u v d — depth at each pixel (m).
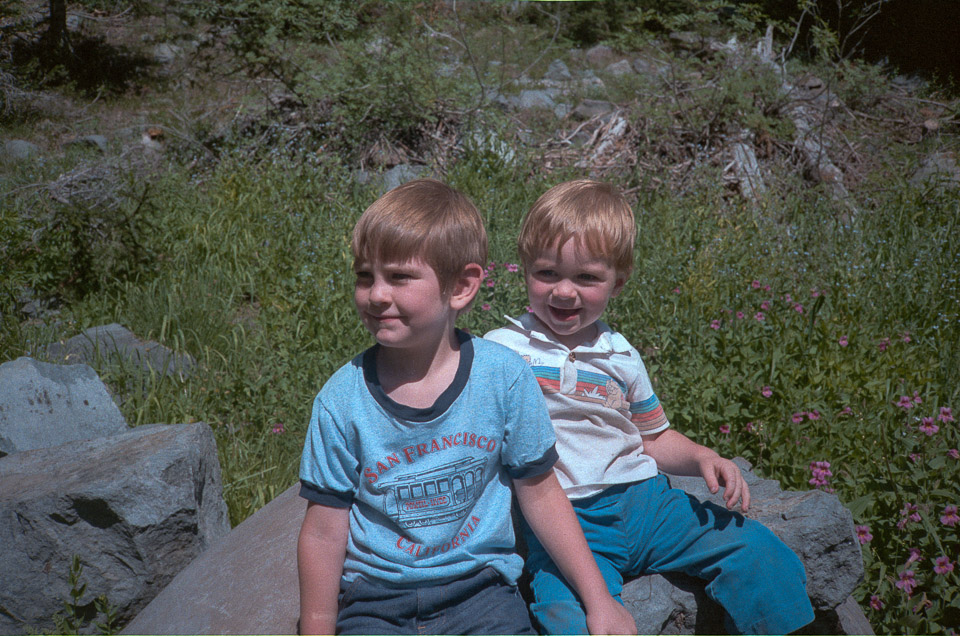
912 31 13.08
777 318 4.87
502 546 1.93
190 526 2.87
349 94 8.51
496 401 1.86
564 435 2.23
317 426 1.86
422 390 1.85
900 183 8.10
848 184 8.54
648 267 5.99
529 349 2.28
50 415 3.80
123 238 6.07
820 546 2.30
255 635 2.08
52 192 6.34
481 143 8.41
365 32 9.52
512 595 1.92
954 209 7.36
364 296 1.81
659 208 7.32
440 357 1.87
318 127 8.50
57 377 3.93
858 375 4.36
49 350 5.11
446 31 12.13
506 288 5.05
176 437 3.05
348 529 1.89
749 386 4.10
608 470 2.23
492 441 1.85
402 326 1.78
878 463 3.65
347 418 1.83
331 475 1.85
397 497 1.81
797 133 8.77
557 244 2.18
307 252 6.30
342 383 1.87
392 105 8.39
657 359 4.46
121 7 13.24
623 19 13.57
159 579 2.81
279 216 6.92
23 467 3.03
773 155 8.58
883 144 9.56
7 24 11.55
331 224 6.76
